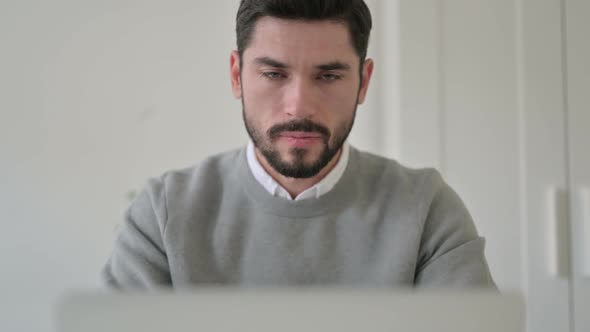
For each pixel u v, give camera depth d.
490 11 1.67
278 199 1.06
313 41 0.93
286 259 1.04
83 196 1.80
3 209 1.79
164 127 1.79
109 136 1.79
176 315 0.52
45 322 1.80
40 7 1.76
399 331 0.53
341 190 1.08
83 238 1.80
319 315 0.53
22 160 1.79
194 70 1.79
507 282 1.67
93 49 1.78
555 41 1.65
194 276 1.04
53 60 1.77
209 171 1.16
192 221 1.08
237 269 1.05
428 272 1.04
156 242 1.08
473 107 1.67
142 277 1.04
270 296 0.53
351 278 1.04
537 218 1.66
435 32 1.66
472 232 1.10
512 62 1.67
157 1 1.78
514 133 1.67
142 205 1.12
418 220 1.07
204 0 1.78
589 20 1.64
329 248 1.05
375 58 1.71
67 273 1.81
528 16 1.65
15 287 1.80
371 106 1.72
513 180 1.67
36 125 1.78
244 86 1.01
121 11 1.78
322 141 0.98
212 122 1.79
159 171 1.79
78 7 1.77
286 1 0.92
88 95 1.78
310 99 0.95
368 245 1.06
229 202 1.10
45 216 1.80
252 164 1.09
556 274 1.65
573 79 1.65
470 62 1.67
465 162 1.67
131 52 1.78
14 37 1.76
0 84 1.77
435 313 0.54
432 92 1.66
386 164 1.18
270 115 0.98
